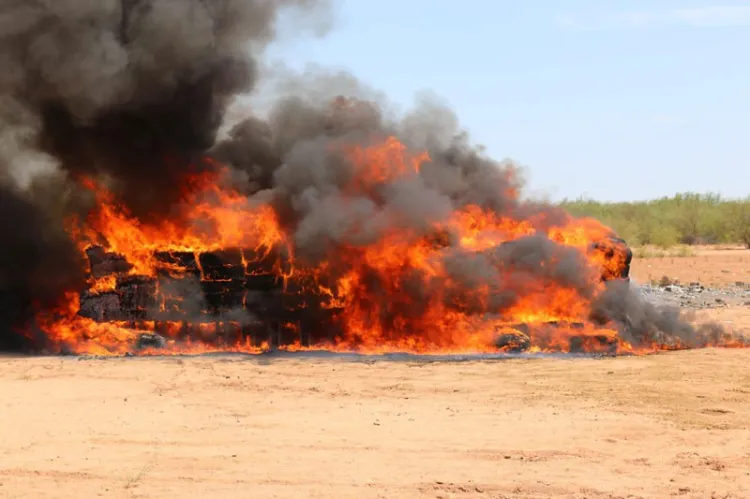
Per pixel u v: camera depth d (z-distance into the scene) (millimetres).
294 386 14516
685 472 9703
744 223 52625
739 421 11938
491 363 16766
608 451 10516
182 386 14523
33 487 9109
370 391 14109
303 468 9789
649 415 12289
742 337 20047
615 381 14633
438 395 13797
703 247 50062
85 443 10867
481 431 11445
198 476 9492
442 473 9609
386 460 10117
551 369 15891
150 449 10594
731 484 9273
